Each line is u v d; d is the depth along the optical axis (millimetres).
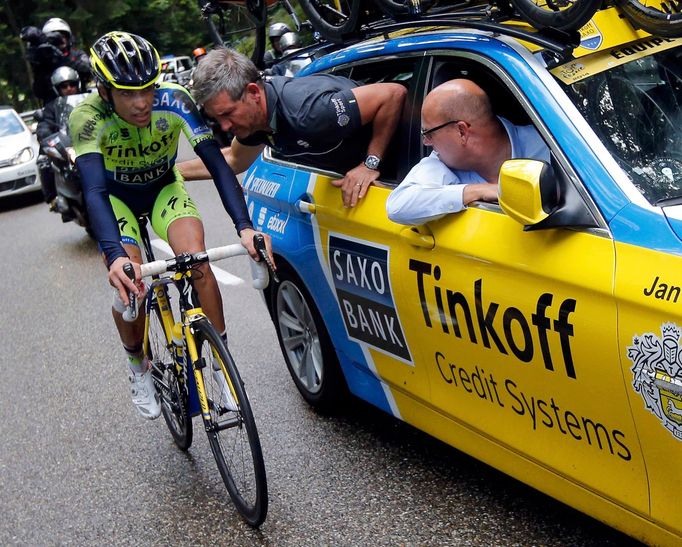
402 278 3453
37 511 4293
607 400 2650
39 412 5559
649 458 2578
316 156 3906
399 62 3793
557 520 3467
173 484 4324
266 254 3658
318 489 4031
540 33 3152
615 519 2811
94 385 5867
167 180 4309
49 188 10984
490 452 3305
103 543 3898
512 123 3326
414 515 3689
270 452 4441
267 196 4543
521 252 2875
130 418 5211
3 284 9258
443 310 3256
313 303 4391
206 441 4703
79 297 8203
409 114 3660
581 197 2762
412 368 3625
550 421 2926
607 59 3119
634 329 2498
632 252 2562
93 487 4438
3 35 46531
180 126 4012
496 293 2973
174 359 4051
